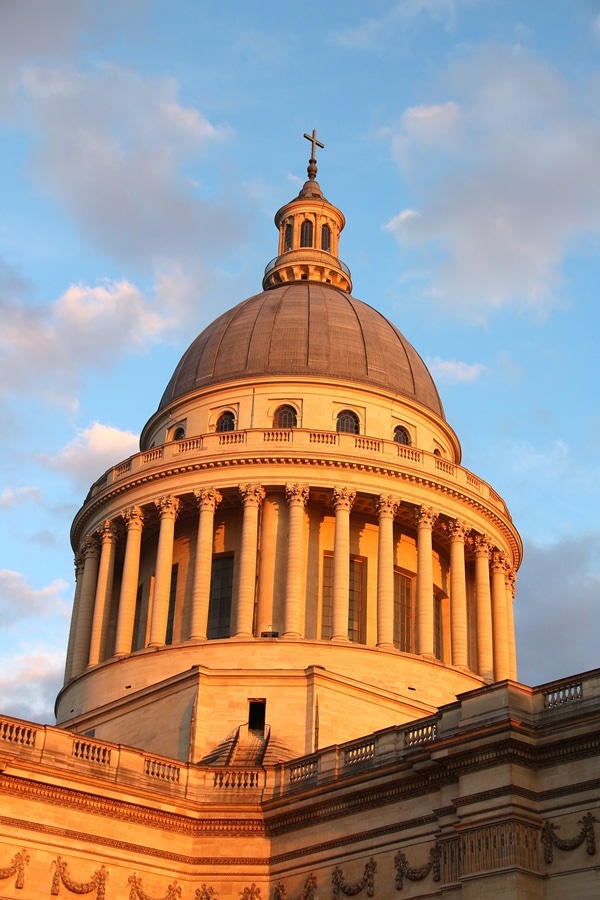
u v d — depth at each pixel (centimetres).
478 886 5728
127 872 6894
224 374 10394
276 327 10588
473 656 9881
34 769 6650
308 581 9344
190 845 7231
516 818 5697
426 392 10712
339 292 11400
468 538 9969
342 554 9181
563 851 5619
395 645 9431
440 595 9969
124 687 9025
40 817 6644
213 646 8838
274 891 7031
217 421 10200
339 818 6831
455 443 10981
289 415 10056
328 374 10175
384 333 10888
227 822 7250
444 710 6462
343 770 7000
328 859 6788
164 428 10569
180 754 8169
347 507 9356
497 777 5850
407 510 9625
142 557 10056
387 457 9575
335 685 8406
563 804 5694
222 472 9494
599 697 5756
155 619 9188
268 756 7862
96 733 8950
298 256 11956
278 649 8756
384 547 9300
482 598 9844
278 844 7156
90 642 9712
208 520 9369
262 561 9344
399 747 6725
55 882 6556
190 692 8381
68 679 9888
